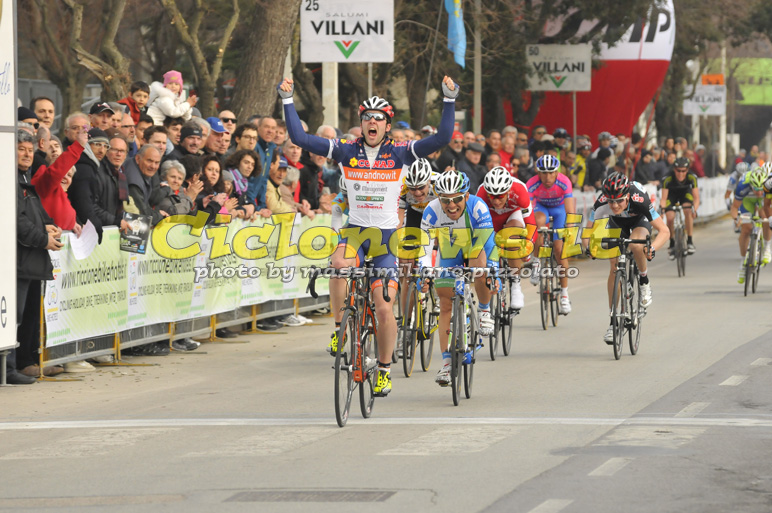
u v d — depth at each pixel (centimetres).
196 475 1499
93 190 2455
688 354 2561
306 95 5359
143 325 2609
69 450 1680
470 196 2133
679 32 8025
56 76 5094
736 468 1484
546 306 3077
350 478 1463
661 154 6919
